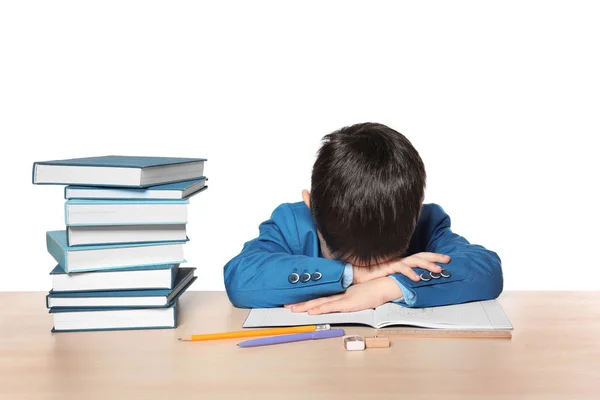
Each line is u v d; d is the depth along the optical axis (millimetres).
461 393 1103
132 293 1419
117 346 1330
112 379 1170
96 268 1420
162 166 1456
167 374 1188
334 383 1142
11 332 1422
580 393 1105
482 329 1365
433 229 1846
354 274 1541
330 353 1275
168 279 1436
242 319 1493
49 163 1406
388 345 1306
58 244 1466
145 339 1369
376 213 1477
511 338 1353
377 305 1493
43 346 1336
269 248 1710
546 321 1465
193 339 1353
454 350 1286
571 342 1333
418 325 1384
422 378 1159
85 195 1409
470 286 1531
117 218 1412
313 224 1717
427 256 1550
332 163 1510
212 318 1502
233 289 1578
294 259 1563
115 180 1402
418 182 1521
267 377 1169
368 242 1499
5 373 1202
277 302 1542
